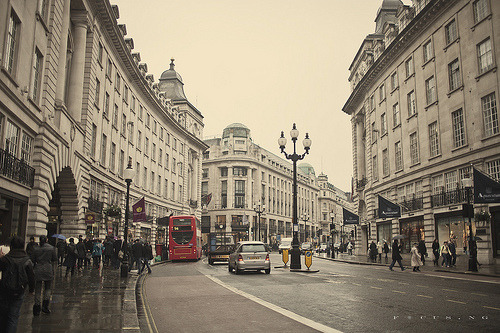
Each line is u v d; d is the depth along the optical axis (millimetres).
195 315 9133
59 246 20578
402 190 35719
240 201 86625
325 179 132500
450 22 28734
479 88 25312
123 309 9188
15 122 16062
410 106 34500
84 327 7277
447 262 24078
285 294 12352
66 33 22328
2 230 15703
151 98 44812
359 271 22094
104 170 32156
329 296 11797
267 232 92062
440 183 29547
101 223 30750
